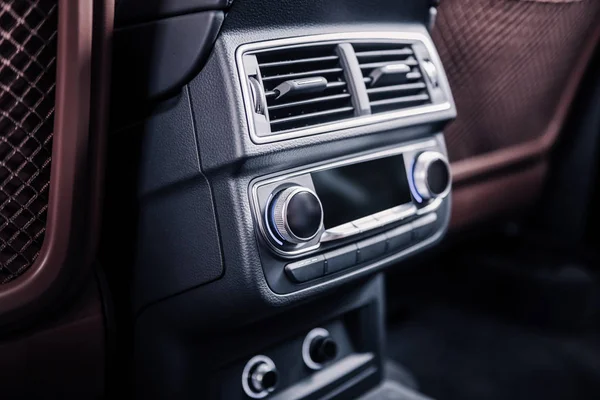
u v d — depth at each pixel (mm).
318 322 809
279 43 640
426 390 1317
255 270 635
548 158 1431
